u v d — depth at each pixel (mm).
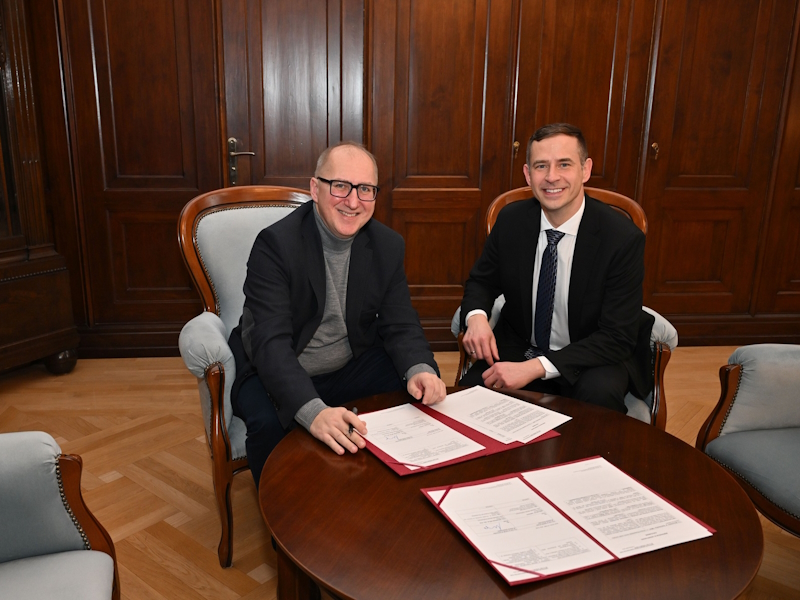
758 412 1740
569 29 3699
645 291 4102
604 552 1016
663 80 3795
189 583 1841
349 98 3697
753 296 4148
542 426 1482
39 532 1149
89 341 3752
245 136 3676
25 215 3277
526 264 2096
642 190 3941
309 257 1811
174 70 3543
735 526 1104
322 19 3584
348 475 1270
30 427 2844
